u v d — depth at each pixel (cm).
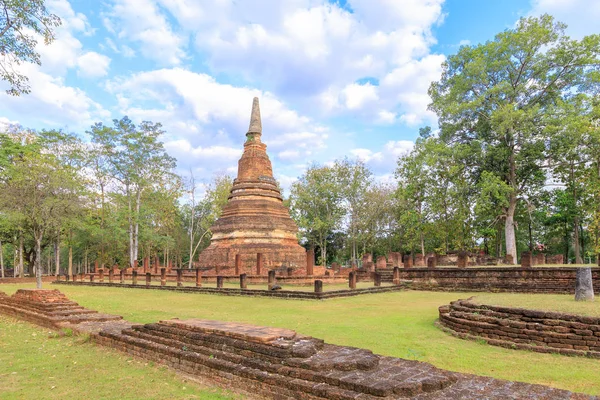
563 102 2945
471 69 3172
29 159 3144
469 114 3481
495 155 3353
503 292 2086
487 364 749
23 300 1516
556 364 747
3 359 870
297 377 595
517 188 3397
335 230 5688
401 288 2378
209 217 5034
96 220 4425
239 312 1453
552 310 904
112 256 5081
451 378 561
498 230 4338
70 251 4456
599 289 1820
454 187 3491
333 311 1456
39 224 2462
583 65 3089
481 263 3531
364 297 1941
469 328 981
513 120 2991
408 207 4759
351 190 5091
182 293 2259
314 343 690
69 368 793
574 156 3180
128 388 666
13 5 1367
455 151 3216
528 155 3322
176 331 838
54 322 1213
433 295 2044
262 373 624
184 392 643
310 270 2733
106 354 899
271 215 3325
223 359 701
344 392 530
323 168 5322
